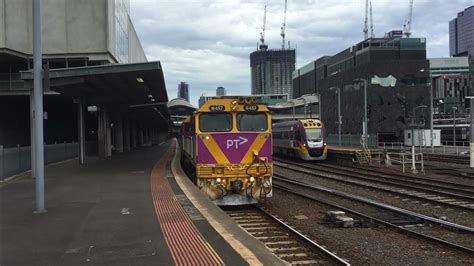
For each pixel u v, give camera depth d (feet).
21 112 166.09
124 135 177.99
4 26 129.39
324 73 440.04
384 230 39.96
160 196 46.57
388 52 306.14
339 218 42.37
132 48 202.49
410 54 305.73
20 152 72.95
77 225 32.68
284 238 36.01
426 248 33.65
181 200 43.80
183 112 255.70
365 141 180.34
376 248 33.73
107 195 47.52
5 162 64.80
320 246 31.94
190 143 64.28
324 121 374.22
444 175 90.53
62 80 73.20
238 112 52.03
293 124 149.79
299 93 536.83
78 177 66.08
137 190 51.21
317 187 69.82
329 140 238.27
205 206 40.47
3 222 33.86
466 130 246.27
